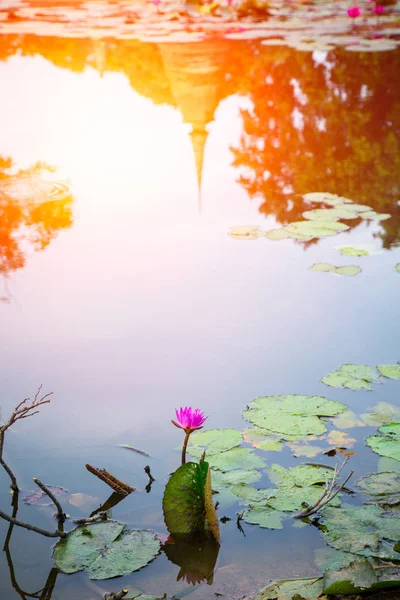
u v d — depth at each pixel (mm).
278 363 3750
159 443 3082
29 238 5449
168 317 4262
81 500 2727
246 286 4688
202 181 6809
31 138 7914
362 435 3104
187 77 10469
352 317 4262
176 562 2396
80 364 3750
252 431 3139
